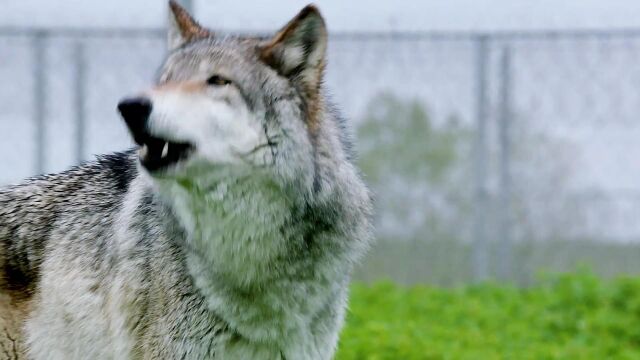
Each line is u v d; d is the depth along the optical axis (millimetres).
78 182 10695
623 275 20016
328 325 9922
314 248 9484
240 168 9094
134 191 9938
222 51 9344
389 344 15719
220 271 9320
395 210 20750
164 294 9461
